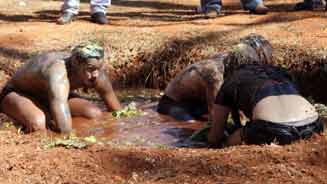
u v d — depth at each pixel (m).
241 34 10.36
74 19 11.90
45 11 13.59
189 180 4.98
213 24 11.29
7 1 14.80
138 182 4.99
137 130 7.54
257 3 12.00
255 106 6.10
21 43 10.44
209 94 7.71
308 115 6.03
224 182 4.91
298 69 9.39
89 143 6.08
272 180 4.93
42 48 10.24
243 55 6.82
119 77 10.07
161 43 10.23
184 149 5.84
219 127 6.56
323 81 9.25
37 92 7.74
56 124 7.33
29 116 7.48
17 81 7.85
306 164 5.26
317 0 12.01
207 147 6.76
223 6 14.45
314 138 5.95
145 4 15.16
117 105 8.25
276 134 5.90
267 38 10.05
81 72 7.53
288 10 12.88
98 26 11.48
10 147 5.87
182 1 15.71
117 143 6.92
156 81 9.98
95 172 5.21
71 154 5.59
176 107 8.15
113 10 13.95
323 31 10.37
